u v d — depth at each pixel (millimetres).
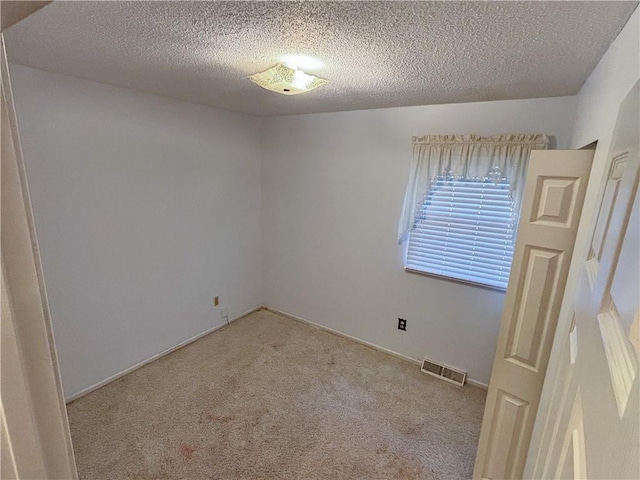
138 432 2209
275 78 1636
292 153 3510
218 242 3424
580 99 1874
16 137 422
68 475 533
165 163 2801
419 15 1045
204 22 1163
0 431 412
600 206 807
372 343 3359
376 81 1899
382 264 3162
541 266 1445
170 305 3072
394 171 2936
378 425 2348
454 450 2154
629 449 335
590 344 597
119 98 2410
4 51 400
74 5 1051
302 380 2812
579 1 900
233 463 2016
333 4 994
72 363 2441
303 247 3648
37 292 451
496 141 2404
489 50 1341
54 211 2193
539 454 984
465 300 2791
